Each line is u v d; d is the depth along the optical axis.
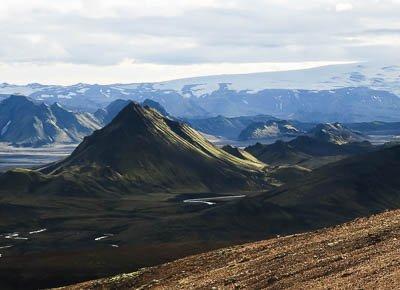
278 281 43.78
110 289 63.78
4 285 130.75
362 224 55.28
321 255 47.12
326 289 37.56
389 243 44.25
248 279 46.97
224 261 57.88
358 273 38.88
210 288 48.16
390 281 34.72
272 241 61.06
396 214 56.16
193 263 61.47
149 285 58.53
